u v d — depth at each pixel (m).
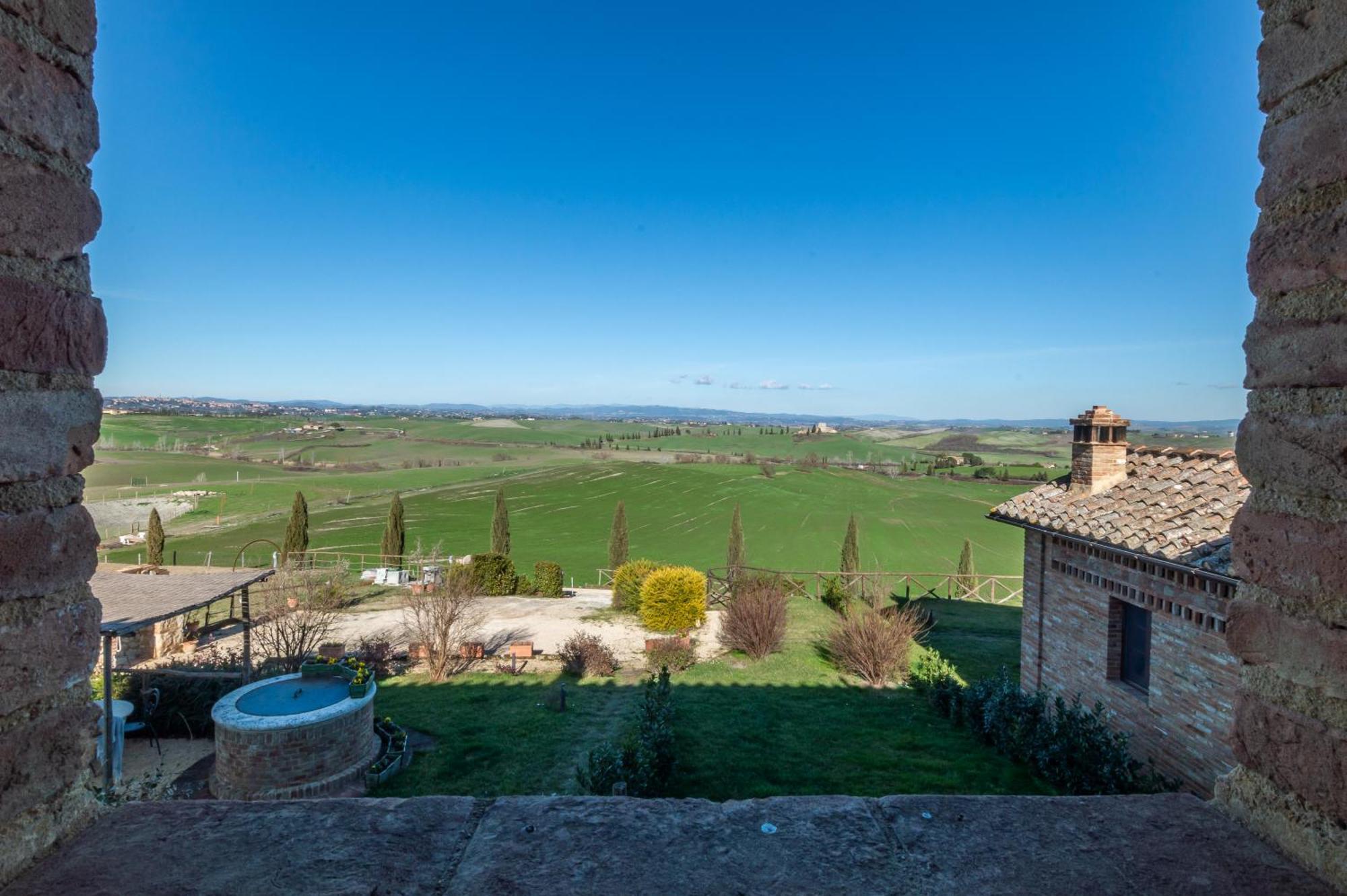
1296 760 1.70
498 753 13.34
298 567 27.42
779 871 1.63
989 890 1.58
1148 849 1.74
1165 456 11.99
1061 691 11.84
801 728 13.62
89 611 1.77
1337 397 1.63
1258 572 1.85
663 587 23.25
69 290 1.72
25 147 1.60
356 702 12.49
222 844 1.71
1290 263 1.78
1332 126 1.68
